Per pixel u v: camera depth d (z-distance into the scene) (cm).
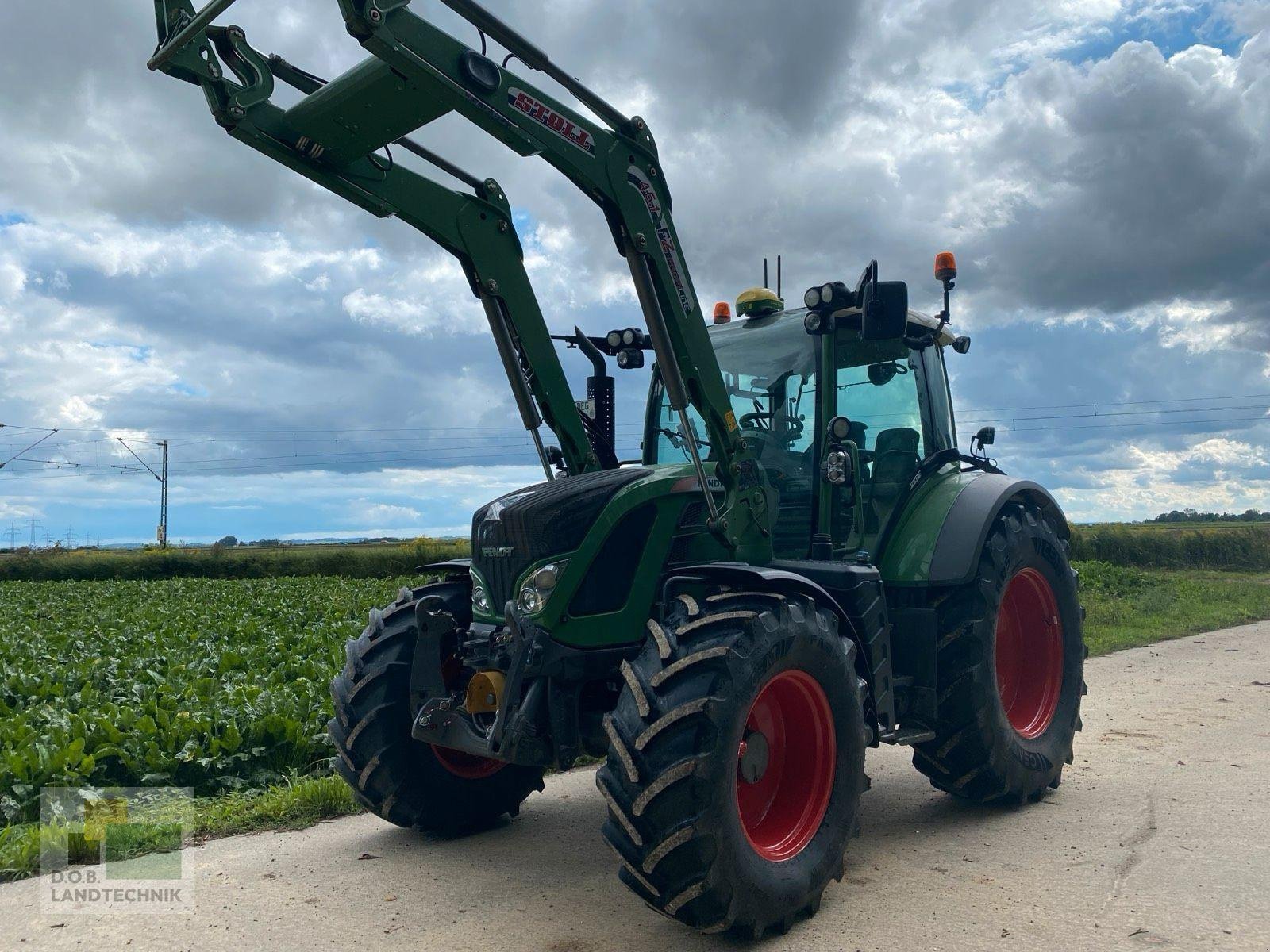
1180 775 500
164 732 542
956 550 442
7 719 621
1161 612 1316
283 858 395
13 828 421
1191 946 290
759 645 315
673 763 293
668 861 292
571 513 353
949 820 441
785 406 466
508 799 443
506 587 362
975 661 434
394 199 393
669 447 513
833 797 346
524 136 330
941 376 525
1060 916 318
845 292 420
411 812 413
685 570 357
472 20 319
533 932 316
